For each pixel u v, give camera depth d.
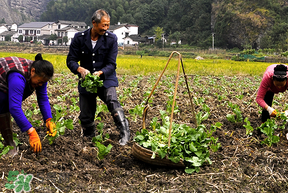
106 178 3.50
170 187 3.36
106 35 4.30
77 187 3.23
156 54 80.81
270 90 5.37
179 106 7.57
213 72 20.23
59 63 19.83
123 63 24.12
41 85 3.48
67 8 198.62
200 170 3.78
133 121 5.92
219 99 8.12
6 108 3.63
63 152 4.09
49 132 3.93
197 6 122.06
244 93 10.89
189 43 114.38
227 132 5.46
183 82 13.06
